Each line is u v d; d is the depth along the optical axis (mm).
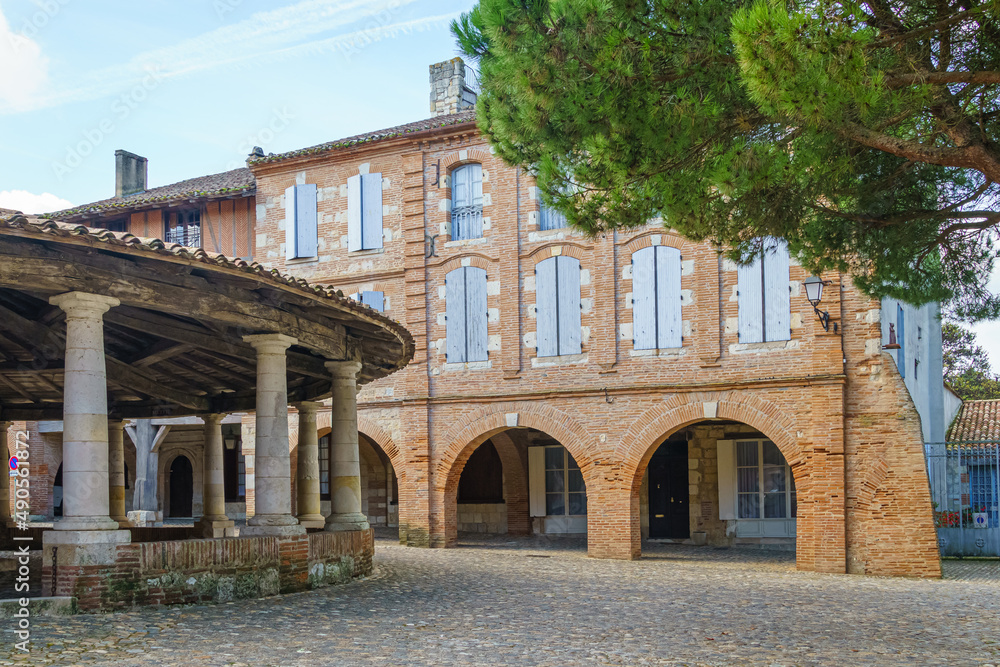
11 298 12500
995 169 8461
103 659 8570
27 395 17984
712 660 9273
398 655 9320
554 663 9062
